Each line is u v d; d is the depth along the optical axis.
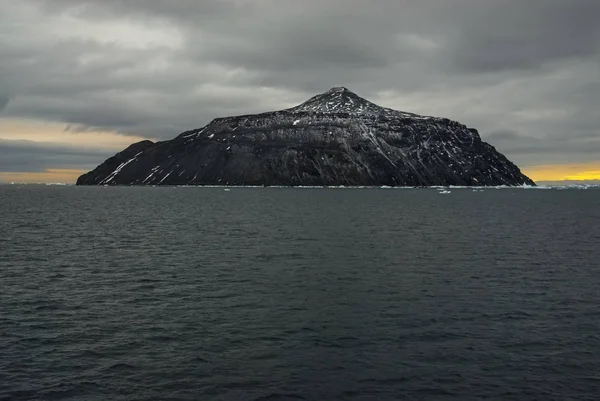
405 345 25.22
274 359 23.31
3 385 20.36
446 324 28.62
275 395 19.66
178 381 20.89
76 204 164.38
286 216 114.38
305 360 23.22
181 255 54.06
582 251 56.62
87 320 29.27
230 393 19.83
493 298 34.59
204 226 88.62
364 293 36.06
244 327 28.03
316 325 28.42
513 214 121.69
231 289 37.41
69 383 20.62
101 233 75.69
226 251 57.16
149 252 56.16
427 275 42.75
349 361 23.12
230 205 164.88
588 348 24.80
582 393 19.95
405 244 63.53
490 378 21.31
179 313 30.83
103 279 41.00
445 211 134.12
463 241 66.44
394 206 161.12
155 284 39.12
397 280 40.66
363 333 27.03
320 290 37.06
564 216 114.00
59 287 37.81
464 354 24.00
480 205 168.25
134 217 109.06
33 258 51.19
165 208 145.25
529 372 21.92
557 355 23.88
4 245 60.47
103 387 20.30
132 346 24.94
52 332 27.00
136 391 19.95
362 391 20.08
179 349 24.56
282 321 29.19
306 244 63.59
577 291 36.69
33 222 92.69
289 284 39.12
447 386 20.55
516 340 25.92
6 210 127.19
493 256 53.22
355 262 49.47
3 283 38.94
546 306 32.50
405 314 30.64
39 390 19.95
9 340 25.59
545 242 65.00
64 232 76.44
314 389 20.22
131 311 31.23
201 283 39.53
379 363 22.89
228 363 22.83
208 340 25.88
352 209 143.50
